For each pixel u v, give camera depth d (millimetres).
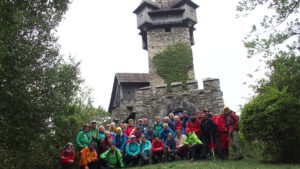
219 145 9477
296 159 8398
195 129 10367
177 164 9172
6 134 9352
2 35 7004
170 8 26859
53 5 8312
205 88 17141
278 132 8406
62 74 10844
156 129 11602
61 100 10328
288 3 9930
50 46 10773
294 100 8453
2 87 8703
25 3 7055
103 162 9742
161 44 25281
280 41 10039
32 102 9344
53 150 11164
